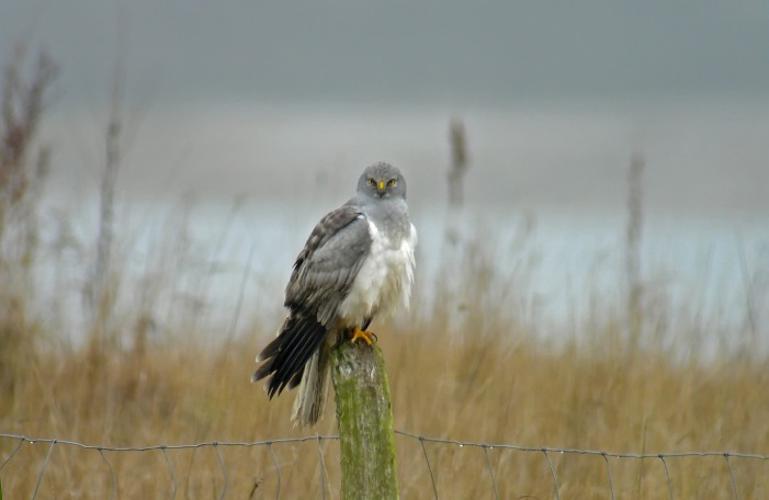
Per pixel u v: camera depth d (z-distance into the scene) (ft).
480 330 45.80
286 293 36.99
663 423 40.86
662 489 37.63
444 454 38.09
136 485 37.40
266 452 38.06
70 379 44.52
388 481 28.60
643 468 38.11
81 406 42.68
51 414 39.91
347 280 35.96
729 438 41.16
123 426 41.70
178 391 43.62
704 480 38.06
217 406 41.04
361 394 28.66
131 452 39.17
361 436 28.60
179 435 40.06
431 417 40.24
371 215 36.94
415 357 44.45
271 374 35.94
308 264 36.37
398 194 37.55
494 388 42.91
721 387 44.60
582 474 39.01
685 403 42.34
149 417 42.88
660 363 45.93
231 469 37.96
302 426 35.94
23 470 38.14
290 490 36.70
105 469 38.11
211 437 39.55
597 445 40.32
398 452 39.32
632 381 43.75
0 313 45.65
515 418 41.47
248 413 40.19
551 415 41.96
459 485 36.63
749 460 39.32
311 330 35.81
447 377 42.42
